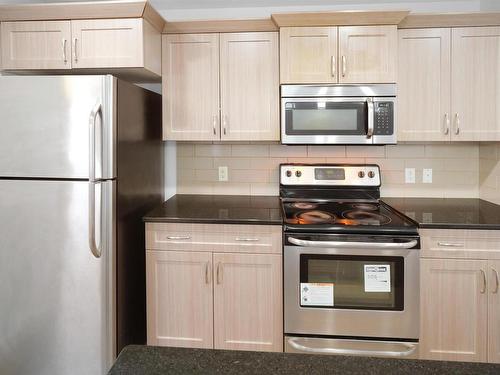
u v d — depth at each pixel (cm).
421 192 265
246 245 204
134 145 211
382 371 66
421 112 231
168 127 243
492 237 191
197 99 240
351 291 196
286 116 231
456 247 193
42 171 180
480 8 254
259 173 274
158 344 211
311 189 260
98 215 180
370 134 225
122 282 196
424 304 196
